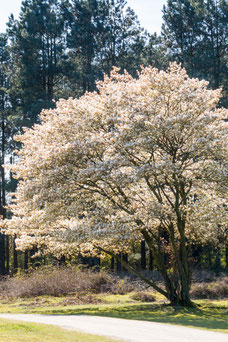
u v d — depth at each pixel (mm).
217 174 19984
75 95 54219
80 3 54219
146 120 21156
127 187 22047
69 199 21062
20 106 53094
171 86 22250
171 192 24719
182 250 22438
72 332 12703
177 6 52562
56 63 52406
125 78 24172
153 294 28656
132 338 11789
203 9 51375
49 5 54469
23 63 51562
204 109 22125
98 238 19703
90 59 54719
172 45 54000
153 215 20125
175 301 22172
